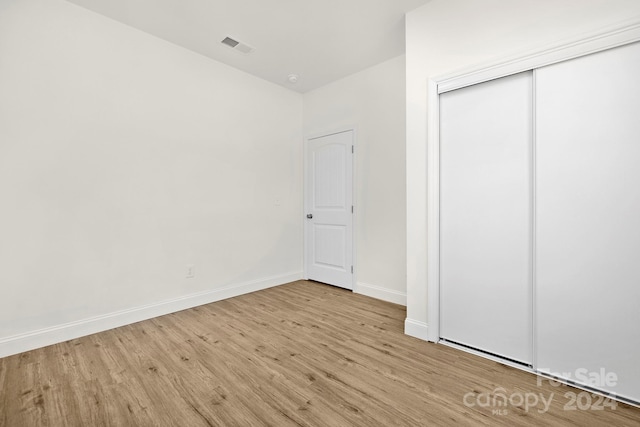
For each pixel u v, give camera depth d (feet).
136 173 8.17
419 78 7.09
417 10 7.20
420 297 7.12
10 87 6.31
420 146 7.07
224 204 10.24
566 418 4.38
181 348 6.60
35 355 6.28
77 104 7.18
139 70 8.22
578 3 5.05
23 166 6.47
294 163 12.61
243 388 5.13
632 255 4.70
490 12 6.01
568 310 5.25
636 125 4.64
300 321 8.18
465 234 6.54
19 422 4.32
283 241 12.20
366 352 6.41
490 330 6.22
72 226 7.13
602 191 4.92
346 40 8.79
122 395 4.94
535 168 5.52
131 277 8.09
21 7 6.44
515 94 5.84
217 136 10.02
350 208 11.23
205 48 9.22
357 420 4.35
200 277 9.59
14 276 6.38
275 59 9.93
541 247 5.50
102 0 7.00
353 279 11.10
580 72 5.08
